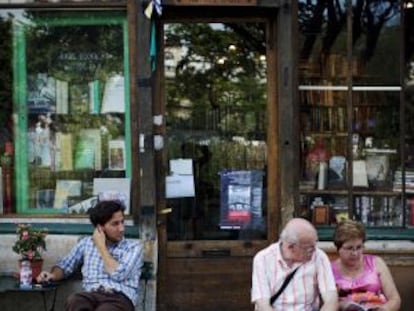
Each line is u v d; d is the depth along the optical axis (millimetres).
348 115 6570
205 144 6602
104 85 6500
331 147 6590
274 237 6527
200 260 6523
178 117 6566
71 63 6523
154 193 6348
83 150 6531
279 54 6414
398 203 6594
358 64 6586
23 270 5805
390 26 6590
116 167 6492
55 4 6418
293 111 6387
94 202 6488
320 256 4680
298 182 6414
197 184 6582
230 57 6590
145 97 6316
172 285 6504
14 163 6566
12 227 6383
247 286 6523
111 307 5203
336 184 6586
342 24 6570
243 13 6508
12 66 6539
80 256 5613
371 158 6625
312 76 6562
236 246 6539
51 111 6559
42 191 6559
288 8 6359
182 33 6555
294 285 4602
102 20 6457
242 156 6613
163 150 6539
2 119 6559
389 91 6602
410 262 6449
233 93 6598
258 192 6590
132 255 5449
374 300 4844
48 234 6352
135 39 6348
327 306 4551
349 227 4824
